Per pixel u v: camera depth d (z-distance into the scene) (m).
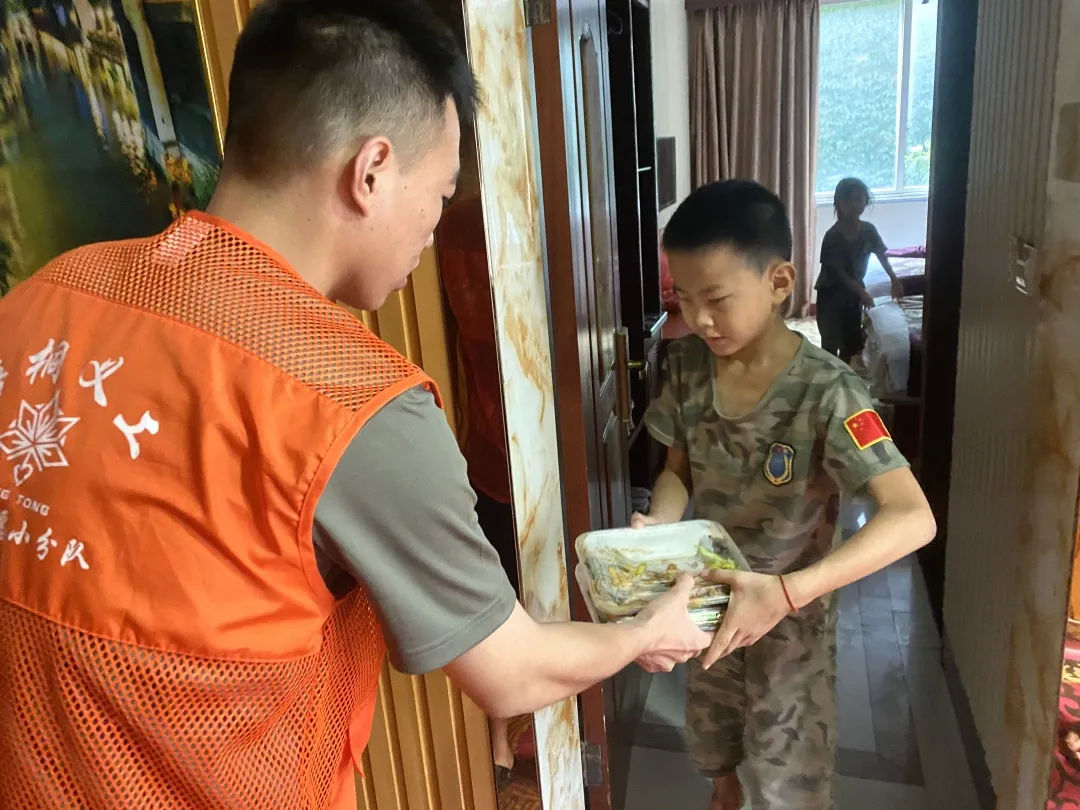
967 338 2.11
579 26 1.48
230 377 0.63
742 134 6.14
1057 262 1.30
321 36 0.67
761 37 5.89
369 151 0.69
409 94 0.70
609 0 2.60
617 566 1.15
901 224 6.78
